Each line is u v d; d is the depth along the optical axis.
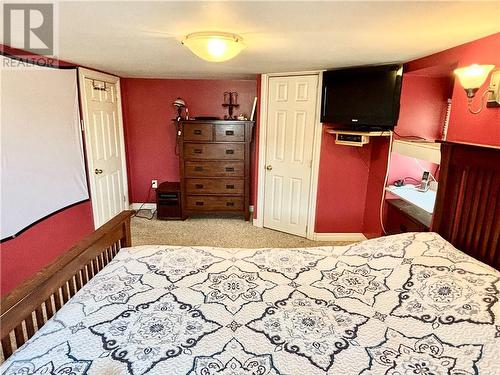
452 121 2.13
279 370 1.14
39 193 2.53
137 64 3.16
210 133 4.18
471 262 1.59
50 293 1.39
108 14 1.52
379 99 2.97
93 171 3.53
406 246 1.85
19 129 2.28
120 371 1.12
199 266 1.84
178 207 4.46
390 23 1.64
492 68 1.72
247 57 2.67
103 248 1.84
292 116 3.74
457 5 1.37
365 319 1.40
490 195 1.67
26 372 1.10
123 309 1.44
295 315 1.43
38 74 2.52
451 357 1.15
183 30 1.81
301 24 1.68
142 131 4.72
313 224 3.83
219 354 1.21
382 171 3.28
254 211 4.32
